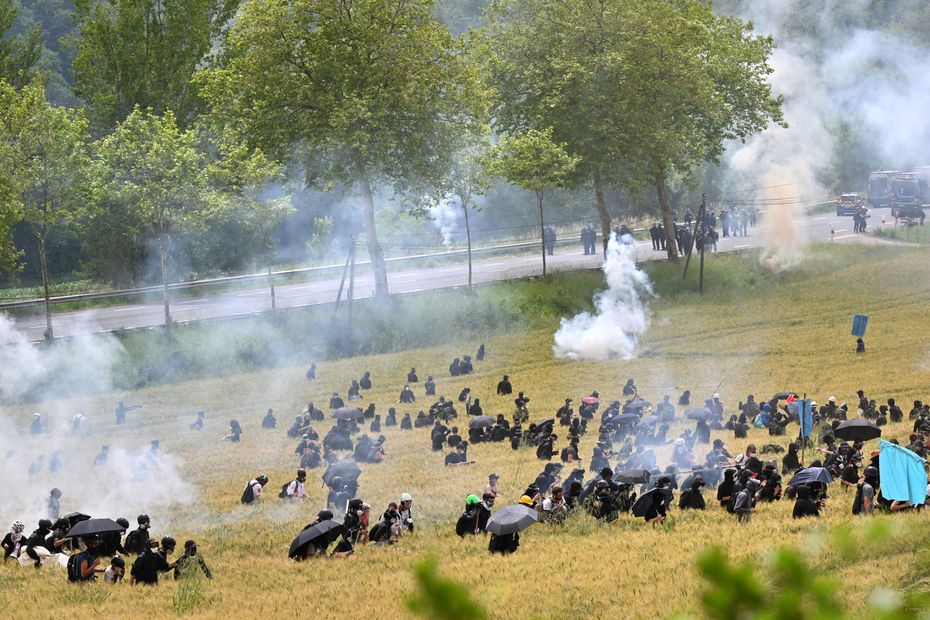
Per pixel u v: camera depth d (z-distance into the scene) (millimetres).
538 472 36875
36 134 65375
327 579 24266
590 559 23406
